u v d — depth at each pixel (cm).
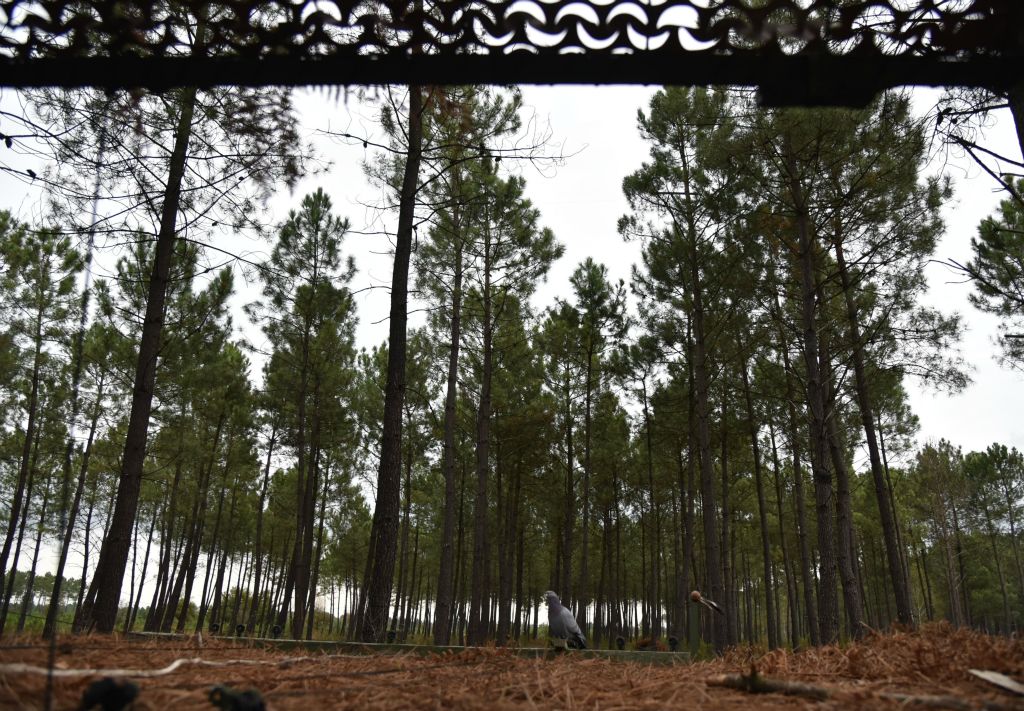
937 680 263
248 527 3341
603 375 2269
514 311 1788
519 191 1645
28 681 206
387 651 427
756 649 422
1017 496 3938
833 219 1185
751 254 1301
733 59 266
